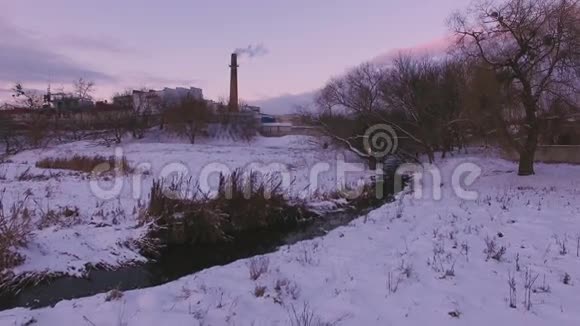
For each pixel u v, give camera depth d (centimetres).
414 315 531
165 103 6438
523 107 1952
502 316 518
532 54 1828
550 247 802
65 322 529
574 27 1725
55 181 1639
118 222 1080
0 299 716
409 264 727
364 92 3694
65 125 5728
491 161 2656
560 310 530
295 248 939
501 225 994
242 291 641
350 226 1157
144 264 950
